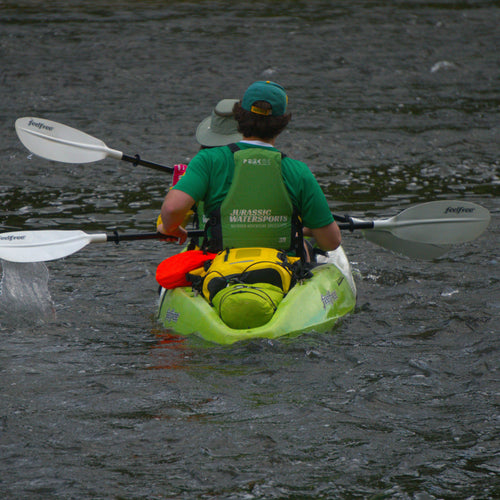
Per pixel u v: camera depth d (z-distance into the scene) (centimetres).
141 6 7750
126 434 1165
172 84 5000
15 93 4697
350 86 5056
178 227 1579
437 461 1091
